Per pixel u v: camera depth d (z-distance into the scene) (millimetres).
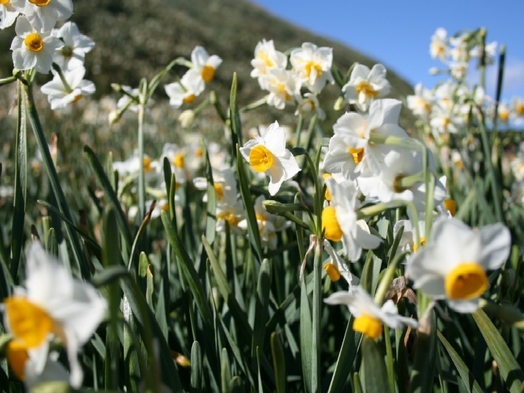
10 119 1553
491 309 198
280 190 401
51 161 329
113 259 180
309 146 500
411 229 252
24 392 278
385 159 220
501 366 240
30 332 153
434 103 673
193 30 5203
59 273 155
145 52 3994
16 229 315
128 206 616
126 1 4996
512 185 782
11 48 326
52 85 417
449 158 724
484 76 632
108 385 250
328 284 333
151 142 1556
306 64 436
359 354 298
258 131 623
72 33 423
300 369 347
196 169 632
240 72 4457
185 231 483
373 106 228
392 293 235
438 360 274
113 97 2652
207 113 2553
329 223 225
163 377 249
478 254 175
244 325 315
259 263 372
